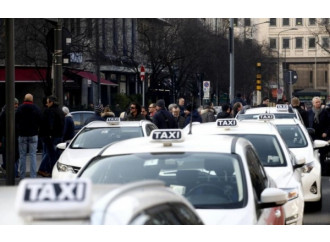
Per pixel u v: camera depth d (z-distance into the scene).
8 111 13.91
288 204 8.79
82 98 50.50
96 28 39.66
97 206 3.16
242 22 115.75
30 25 36.69
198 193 6.37
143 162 6.80
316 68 136.75
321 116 21.20
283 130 14.89
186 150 6.93
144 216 3.46
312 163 13.14
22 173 17.52
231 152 6.88
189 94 56.88
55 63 20.45
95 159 7.02
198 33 51.66
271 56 85.88
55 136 18.52
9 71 13.87
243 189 6.37
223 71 58.72
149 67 51.00
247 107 25.41
